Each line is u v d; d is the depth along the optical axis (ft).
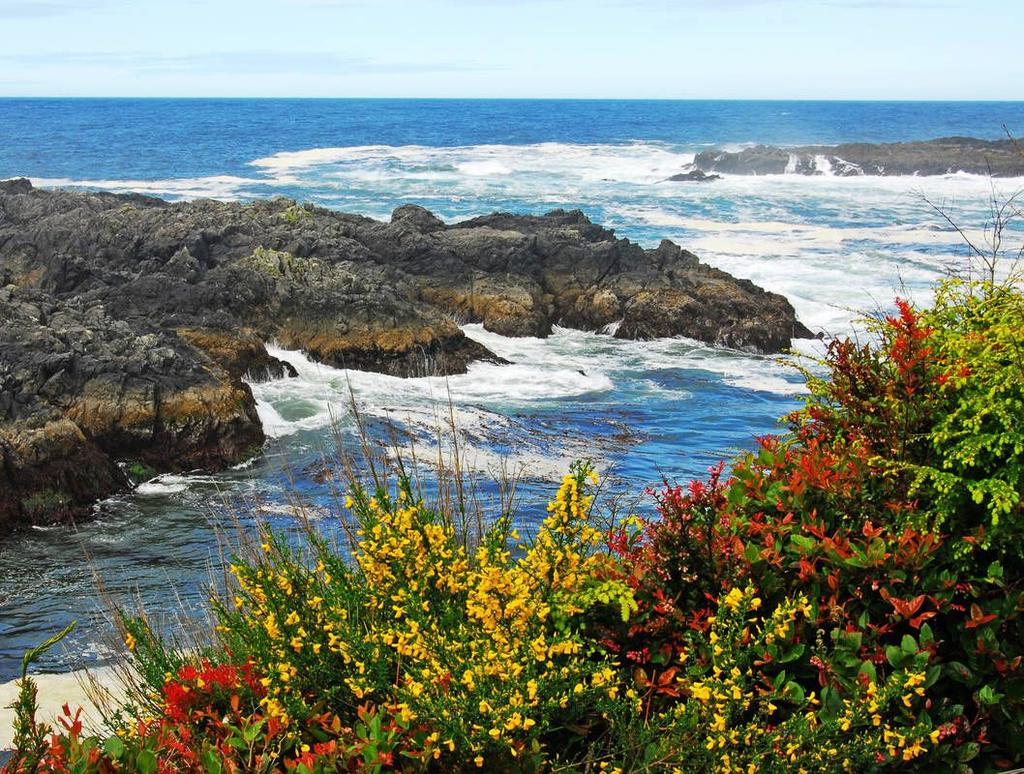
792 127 429.79
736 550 13.43
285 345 77.30
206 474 56.18
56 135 357.41
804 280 106.73
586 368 80.07
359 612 13.65
